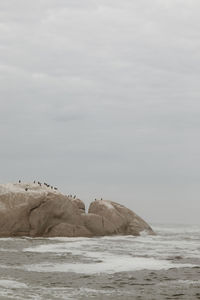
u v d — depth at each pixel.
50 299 12.12
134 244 31.77
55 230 37.19
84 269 18.09
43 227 37.00
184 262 21.05
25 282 14.79
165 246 30.92
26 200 36.66
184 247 30.56
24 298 12.07
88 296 12.72
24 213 36.19
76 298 12.39
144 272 17.45
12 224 35.72
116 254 24.11
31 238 34.84
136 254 24.44
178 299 12.41
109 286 14.34
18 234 35.94
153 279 15.73
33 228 36.44
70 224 37.94
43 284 14.51
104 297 12.62
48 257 22.23
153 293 13.26
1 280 15.05
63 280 15.36
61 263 19.88
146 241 35.41
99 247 28.30
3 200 36.53
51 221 37.62
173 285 14.59
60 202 37.97
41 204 37.00
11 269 17.86
